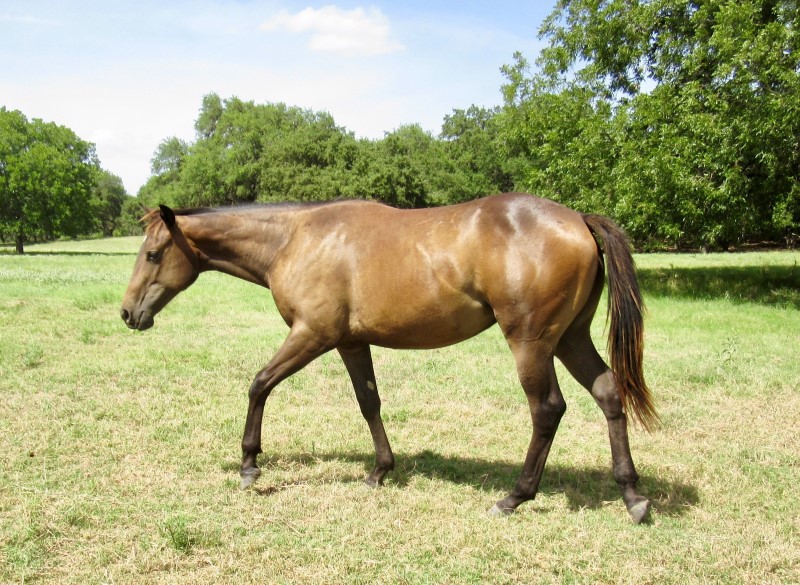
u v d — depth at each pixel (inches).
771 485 171.0
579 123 627.2
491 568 130.0
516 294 144.2
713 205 545.0
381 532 145.3
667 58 629.9
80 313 460.1
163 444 205.0
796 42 487.5
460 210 155.0
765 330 393.1
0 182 1662.2
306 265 164.7
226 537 141.9
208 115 2795.3
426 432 221.6
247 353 339.6
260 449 175.9
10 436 207.9
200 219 178.5
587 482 178.1
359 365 174.1
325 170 2028.8
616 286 145.7
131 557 131.9
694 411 237.5
